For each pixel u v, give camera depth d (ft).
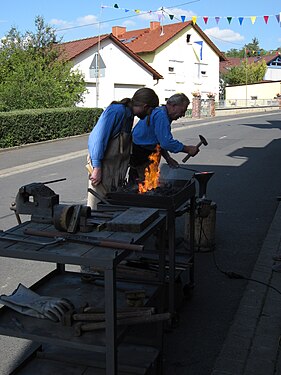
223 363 10.85
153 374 9.91
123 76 105.09
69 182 32.86
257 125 80.64
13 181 34.22
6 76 68.49
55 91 67.51
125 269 12.09
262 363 10.81
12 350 11.60
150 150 15.39
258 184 31.24
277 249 18.26
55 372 9.50
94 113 66.64
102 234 8.86
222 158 43.34
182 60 133.18
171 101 14.30
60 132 60.23
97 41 98.43
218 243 19.16
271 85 161.07
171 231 11.61
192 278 14.20
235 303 13.89
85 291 10.33
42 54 75.66
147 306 9.76
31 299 9.55
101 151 13.12
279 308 13.48
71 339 8.31
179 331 12.35
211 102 107.86
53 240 8.61
